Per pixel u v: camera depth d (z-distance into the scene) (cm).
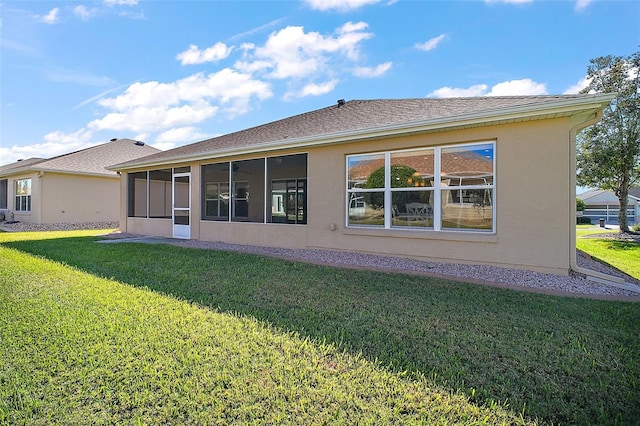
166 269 662
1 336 338
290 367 281
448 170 722
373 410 227
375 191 816
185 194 1234
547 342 335
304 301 462
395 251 783
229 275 612
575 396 246
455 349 318
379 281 570
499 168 655
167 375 267
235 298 474
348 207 855
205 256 805
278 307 436
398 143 767
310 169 906
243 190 1100
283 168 1017
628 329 373
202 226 1161
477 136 673
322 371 275
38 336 338
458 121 657
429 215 746
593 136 1634
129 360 290
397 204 788
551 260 614
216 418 219
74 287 523
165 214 1320
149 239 1191
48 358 293
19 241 1094
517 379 267
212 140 1379
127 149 2158
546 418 222
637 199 3762
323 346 320
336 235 866
